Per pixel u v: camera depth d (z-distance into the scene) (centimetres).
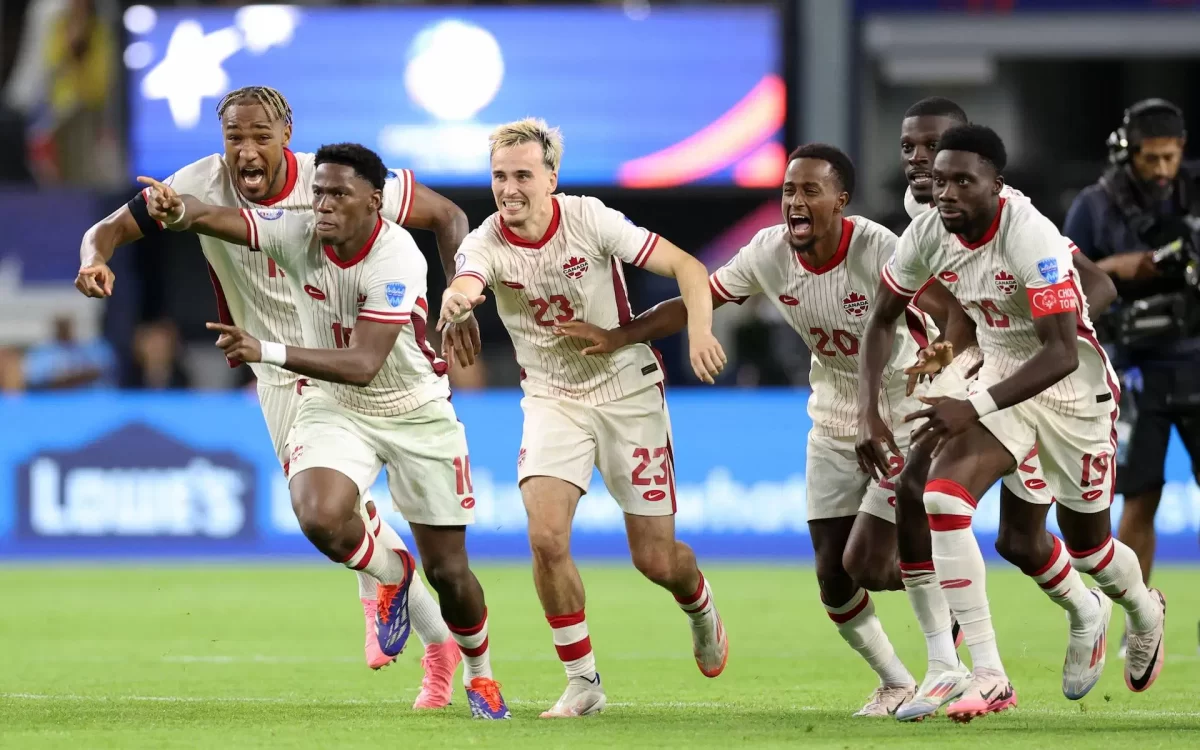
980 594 2038
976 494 2056
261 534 5169
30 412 5159
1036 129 7306
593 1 6266
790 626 3447
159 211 2034
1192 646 3042
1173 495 4938
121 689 2491
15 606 3922
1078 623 2233
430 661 2264
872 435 2094
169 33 6297
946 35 6719
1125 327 2927
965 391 2189
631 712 2197
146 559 5144
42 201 6309
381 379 2167
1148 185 2884
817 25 6438
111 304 6397
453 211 2414
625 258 2233
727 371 5756
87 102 6631
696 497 5075
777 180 6341
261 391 2441
